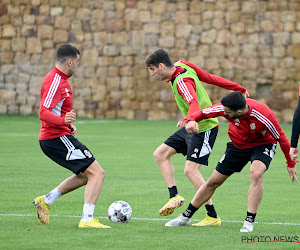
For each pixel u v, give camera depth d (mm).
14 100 106312
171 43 100875
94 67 103812
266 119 20984
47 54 104688
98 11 103125
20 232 20969
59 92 22234
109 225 22828
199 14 100062
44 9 104562
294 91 97750
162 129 81375
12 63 106062
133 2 101812
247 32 98688
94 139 66250
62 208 26812
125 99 103000
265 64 98312
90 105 104188
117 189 33000
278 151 55656
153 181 36281
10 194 30594
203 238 20344
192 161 24438
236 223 23938
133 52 102312
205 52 99938
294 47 97438
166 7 100938
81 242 19344
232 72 99250
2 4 105688
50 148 22641
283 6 97562
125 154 51875
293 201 29969
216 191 33000
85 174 22703
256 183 21406
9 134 70688
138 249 18422
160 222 23891
